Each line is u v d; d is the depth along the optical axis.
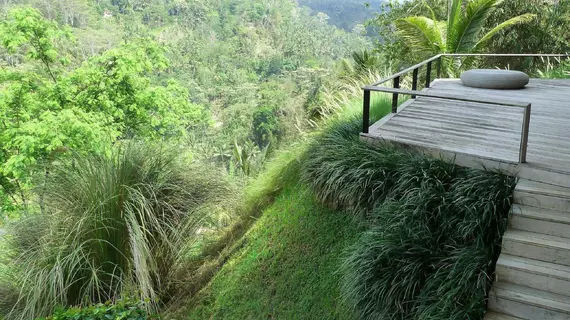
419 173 4.53
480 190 4.19
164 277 5.39
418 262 3.89
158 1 98.88
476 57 12.66
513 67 13.91
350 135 5.70
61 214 4.94
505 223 4.02
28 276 4.50
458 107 6.93
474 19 11.03
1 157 12.90
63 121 12.05
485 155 4.60
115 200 4.85
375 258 3.96
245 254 5.61
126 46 16.02
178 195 5.27
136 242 4.64
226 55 89.62
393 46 13.43
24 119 13.71
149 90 15.29
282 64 88.69
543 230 3.88
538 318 3.44
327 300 4.48
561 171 4.17
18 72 14.58
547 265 3.64
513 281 3.66
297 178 6.12
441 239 4.12
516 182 4.30
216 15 104.25
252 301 4.96
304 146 6.46
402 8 15.12
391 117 6.29
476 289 3.57
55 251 4.69
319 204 5.41
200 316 5.12
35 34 14.80
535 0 13.00
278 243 5.41
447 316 3.50
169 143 5.93
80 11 71.88
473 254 3.75
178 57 76.94
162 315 5.07
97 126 12.32
